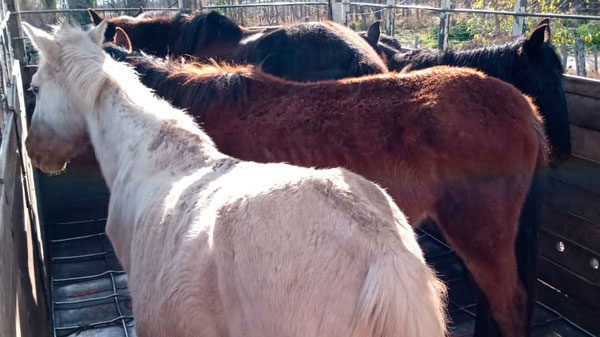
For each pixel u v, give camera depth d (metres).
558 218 3.94
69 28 2.74
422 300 1.45
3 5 4.85
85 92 2.58
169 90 3.28
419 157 2.89
